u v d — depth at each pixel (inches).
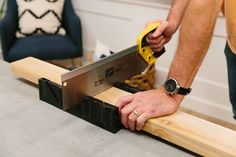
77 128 28.3
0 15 99.8
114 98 30.6
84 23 103.5
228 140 25.0
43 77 33.8
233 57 37.5
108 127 28.0
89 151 25.5
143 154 25.5
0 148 25.4
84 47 107.1
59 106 31.2
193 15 27.7
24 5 92.7
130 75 34.6
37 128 28.1
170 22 33.8
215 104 83.0
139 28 91.2
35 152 25.0
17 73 37.1
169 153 25.8
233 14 29.1
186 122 27.2
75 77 27.7
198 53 28.3
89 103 28.6
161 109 28.1
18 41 90.8
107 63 30.8
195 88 85.0
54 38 93.4
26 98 33.1
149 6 86.2
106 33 99.7
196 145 25.1
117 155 25.1
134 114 27.4
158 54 33.8
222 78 79.7
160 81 91.5
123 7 91.9
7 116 29.7
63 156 24.7
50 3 94.0
